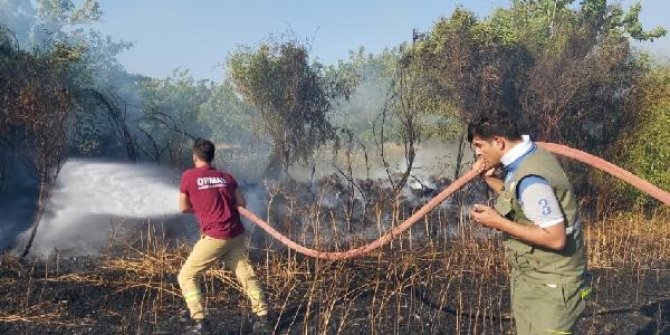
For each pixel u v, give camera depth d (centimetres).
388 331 473
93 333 454
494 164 345
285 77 1044
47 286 537
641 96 1023
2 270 567
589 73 980
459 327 493
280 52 1052
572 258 327
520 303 346
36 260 619
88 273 579
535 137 923
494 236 701
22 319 468
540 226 312
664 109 983
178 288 553
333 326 478
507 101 997
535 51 1064
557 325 329
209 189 472
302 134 1077
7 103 634
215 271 578
